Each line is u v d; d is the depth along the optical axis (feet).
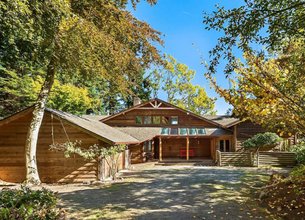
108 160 54.29
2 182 49.88
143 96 153.58
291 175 35.91
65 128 50.75
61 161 50.14
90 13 44.68
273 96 19.36
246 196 33.01
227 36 17.90
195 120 92.53
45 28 32.71
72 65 44.11
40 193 22.53
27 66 71.72
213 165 77.25
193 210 26.76
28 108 49.88
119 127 92.27
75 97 100.83
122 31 46.39
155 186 41.01
